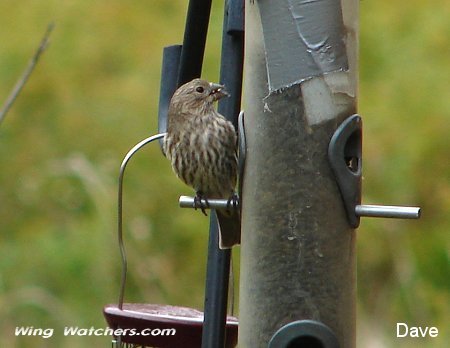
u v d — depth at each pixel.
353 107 7.88
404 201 14.66
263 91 7.98
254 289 8.01
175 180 14.64
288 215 7.91
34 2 16.86
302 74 7.86
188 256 14.26
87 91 16.08
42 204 15.10
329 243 7.87
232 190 8.79
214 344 8.17
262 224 7.99
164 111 9.05
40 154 15.61
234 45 8.70
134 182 14.72
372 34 15.71
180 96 8.77
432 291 13.57
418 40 15.59
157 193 14.64
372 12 15.94
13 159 15.66
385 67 15.51
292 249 7.90
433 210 14.59
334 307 7.88
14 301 13.23
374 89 15.36
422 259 13.96
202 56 8.93
